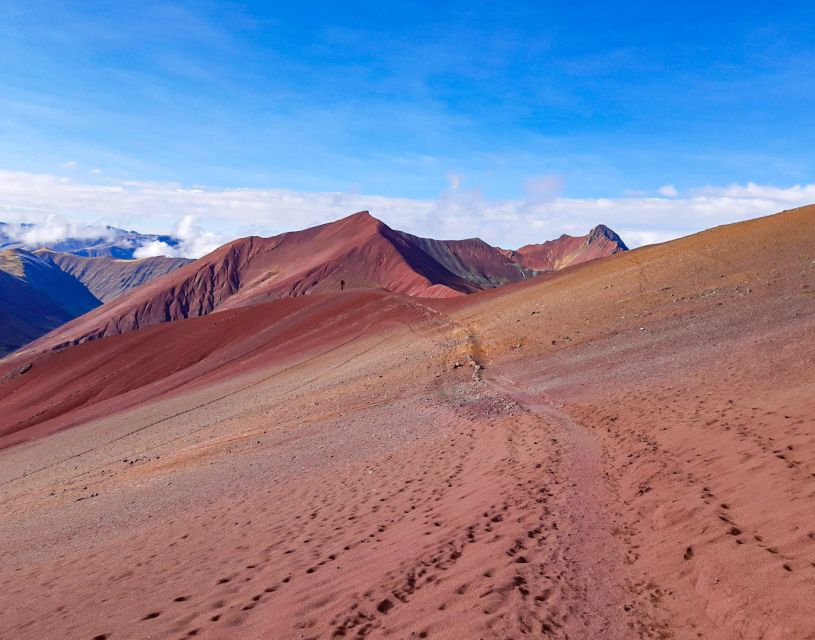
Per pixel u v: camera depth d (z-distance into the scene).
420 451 17.47
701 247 42.56
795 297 26.09
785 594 5.20
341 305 68.62
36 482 30.75
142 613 7.83
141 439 35.56
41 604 9.44
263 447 23.20
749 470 8.78
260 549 10.50
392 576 7.58
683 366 20.59
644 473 10.50
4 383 73.62
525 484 11.51
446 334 43.50
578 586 6.80
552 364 27.05
